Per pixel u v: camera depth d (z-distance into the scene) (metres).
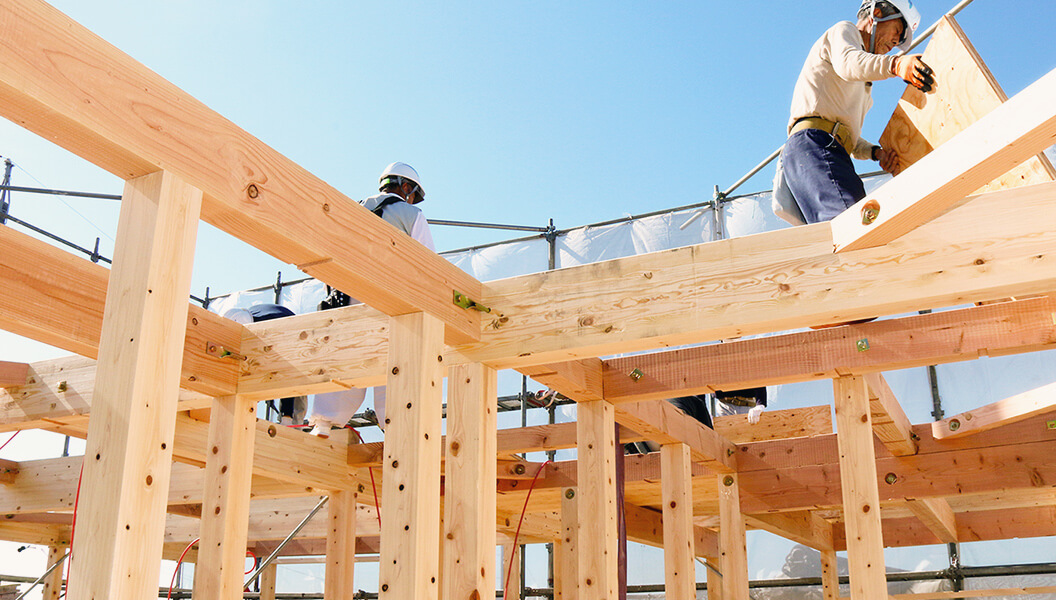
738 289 3.05
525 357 3.34
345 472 5.31
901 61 3.14
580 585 3.95
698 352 4.11
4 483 5.93
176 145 2.27
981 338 3.68
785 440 5.46
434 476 3.01
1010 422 4.91
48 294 3.29
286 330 3.90
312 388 3.81
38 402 4.14
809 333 3.97
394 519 2.94
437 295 3.20
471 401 3.38
